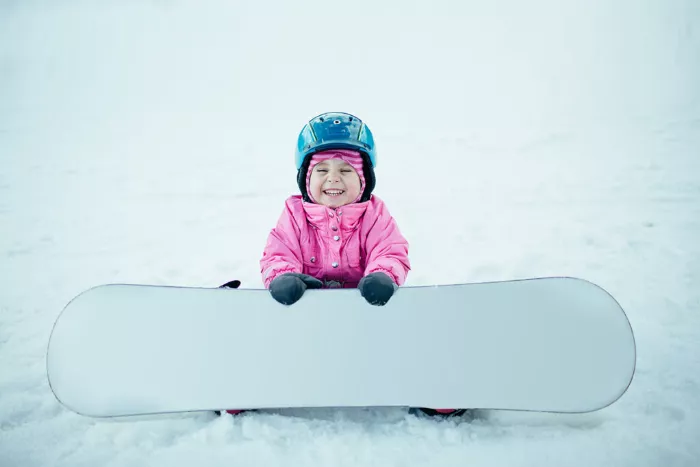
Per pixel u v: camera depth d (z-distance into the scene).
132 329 1.98
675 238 3.79
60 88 17.84
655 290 3.04
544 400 1.89
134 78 21.23
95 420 2.09
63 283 3.61
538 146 7.08
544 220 4.38
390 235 2.33
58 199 5.82
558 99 11.55
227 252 4.07
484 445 1.86
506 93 13.59
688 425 1.91
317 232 2.35
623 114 8.79
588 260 3.52
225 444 1.90
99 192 6.05
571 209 4.59
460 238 4.12
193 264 3.85
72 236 4.62
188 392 1.93
